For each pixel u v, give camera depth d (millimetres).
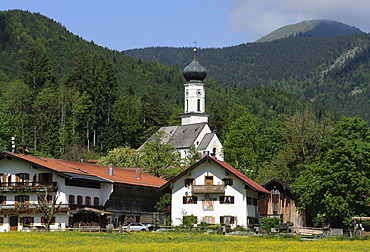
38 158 98312
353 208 91250
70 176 90375
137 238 70438
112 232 79188
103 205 98312
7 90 190125
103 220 96062
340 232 86125
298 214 107688
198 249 55906
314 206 95438
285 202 106438
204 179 99000
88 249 55625
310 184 95250
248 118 162625
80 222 91688
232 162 156625
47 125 177875
